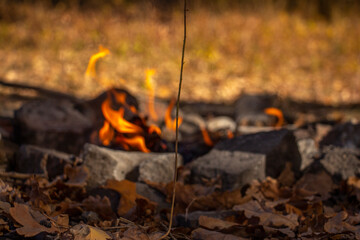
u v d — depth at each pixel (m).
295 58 15.09
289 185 4.02
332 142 5.31
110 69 12.59
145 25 16.50
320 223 3.28
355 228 3.23
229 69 13.45
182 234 3.14
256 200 3.57
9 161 4.18
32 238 2.75
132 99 5.26
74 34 15.03
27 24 15.76
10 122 5.02
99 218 3.33
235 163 3.86
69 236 2.69
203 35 16.00
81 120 5.02
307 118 8.48
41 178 3.62
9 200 3.05
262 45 15.68
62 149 4.90
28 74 11.50
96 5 18.64
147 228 3.11
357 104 10.23
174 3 19.36
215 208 3.57
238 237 3.02
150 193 3.68
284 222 3.27
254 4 20.00
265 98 8.14
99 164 3.79
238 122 7.60
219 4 19.78
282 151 4.07
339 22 19.44
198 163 3.98
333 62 14.93
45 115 4.96
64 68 12.16
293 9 21.17
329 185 3.96
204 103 9.57
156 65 13.30
